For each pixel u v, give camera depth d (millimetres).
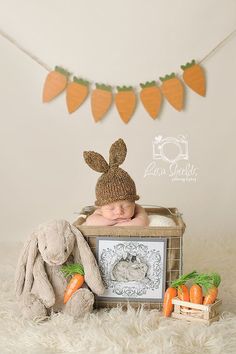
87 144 2801
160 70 2742
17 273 1661
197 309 1583
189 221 2824
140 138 2783
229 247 2529
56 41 2740
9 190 2828
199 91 2740
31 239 1665
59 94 2771
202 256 2391
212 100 2760
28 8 2721
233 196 2816
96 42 2740
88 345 1431
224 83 2750
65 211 2834
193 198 2816
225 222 2824
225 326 1534
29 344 1450
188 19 2713
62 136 2797
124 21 2725
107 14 2725
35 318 1588
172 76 2736
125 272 1674
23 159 2812
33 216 2838
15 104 2779
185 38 2725
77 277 1642
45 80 2762
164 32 2725
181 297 1610
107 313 1638
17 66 2758
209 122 2773
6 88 2770
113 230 1663
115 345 1420
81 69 2754
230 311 1712
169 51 2732
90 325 1531
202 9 2705
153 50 2734
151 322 1554
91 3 2717
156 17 2717
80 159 2811
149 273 1670
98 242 1674
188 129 2777
